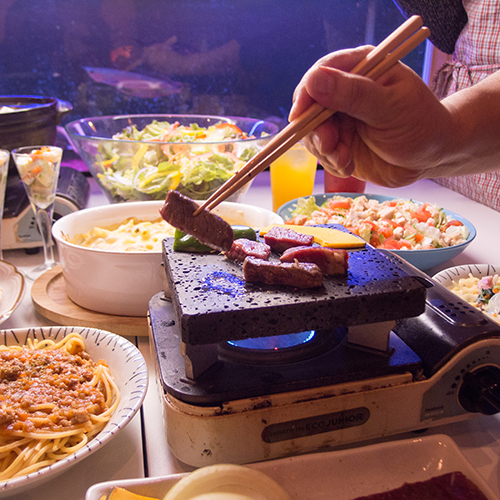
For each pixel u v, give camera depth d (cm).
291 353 63
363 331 65
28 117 131
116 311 99
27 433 64
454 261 127
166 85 216
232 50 211
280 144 62
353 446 67
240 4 201
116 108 217
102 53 204
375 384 62
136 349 78
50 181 121
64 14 192
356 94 60
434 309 71
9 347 80
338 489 57
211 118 178
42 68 202
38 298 108
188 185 135
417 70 225
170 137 152
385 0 209
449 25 172
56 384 72
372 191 190
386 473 59
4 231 134
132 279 95
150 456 67
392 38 60
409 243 119
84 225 117
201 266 66
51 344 83
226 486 54
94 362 80
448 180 190
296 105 69
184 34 205
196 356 59
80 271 97
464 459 59
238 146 140
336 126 76
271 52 214
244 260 67
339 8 208
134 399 66
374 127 70
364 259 69
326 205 146
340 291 59
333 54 68
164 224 123
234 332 55
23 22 190
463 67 171
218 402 59
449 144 77
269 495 53
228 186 62
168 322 74
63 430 65
